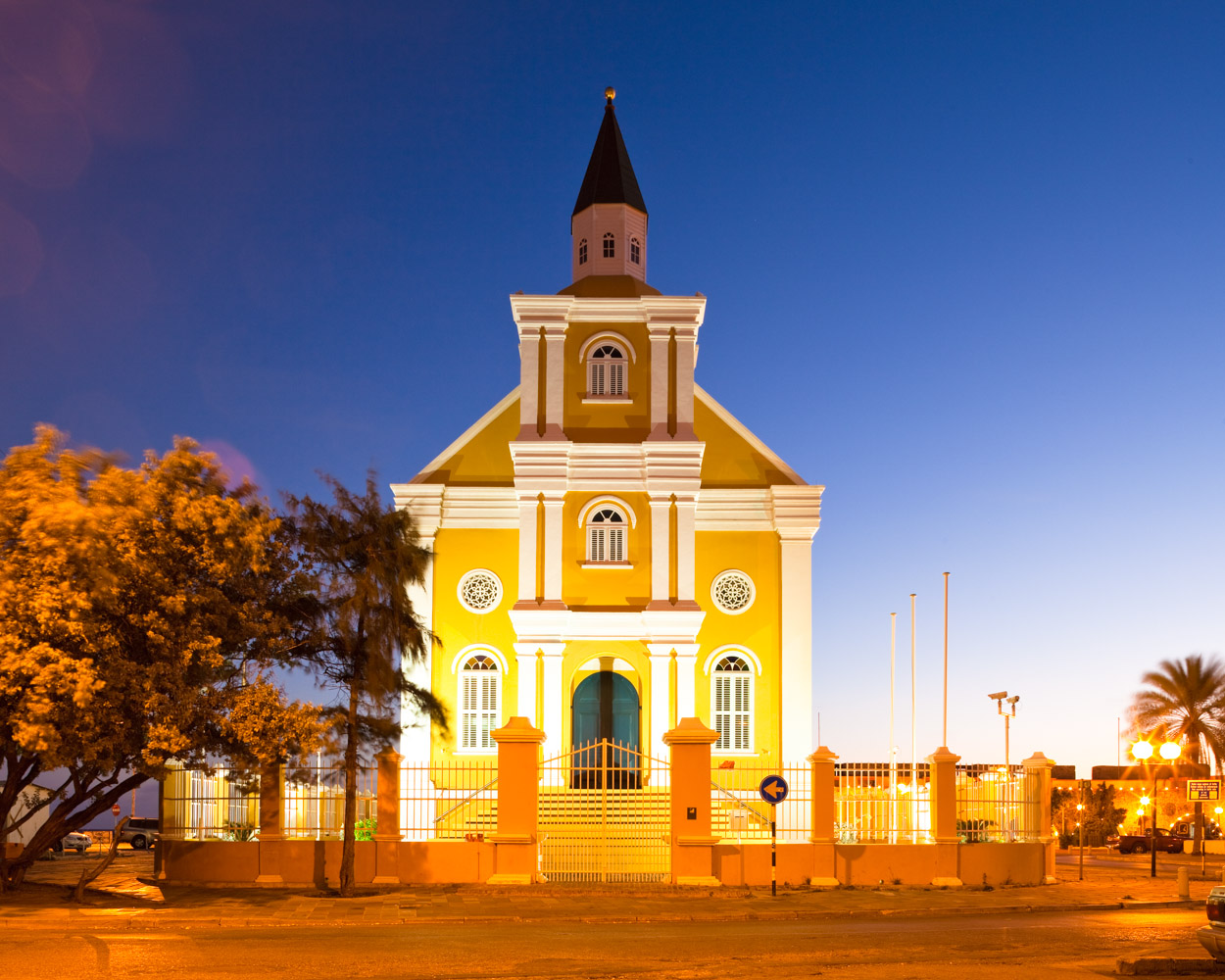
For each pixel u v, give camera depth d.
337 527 25.50
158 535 22.41
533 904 22.36
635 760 34.84
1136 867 35.75
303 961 15.29
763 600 36.25
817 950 16.81
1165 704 51.06
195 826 26.78
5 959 15.27
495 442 37.62
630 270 39.34
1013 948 17.16
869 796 27.84
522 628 34.66
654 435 36.25
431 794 34.16
